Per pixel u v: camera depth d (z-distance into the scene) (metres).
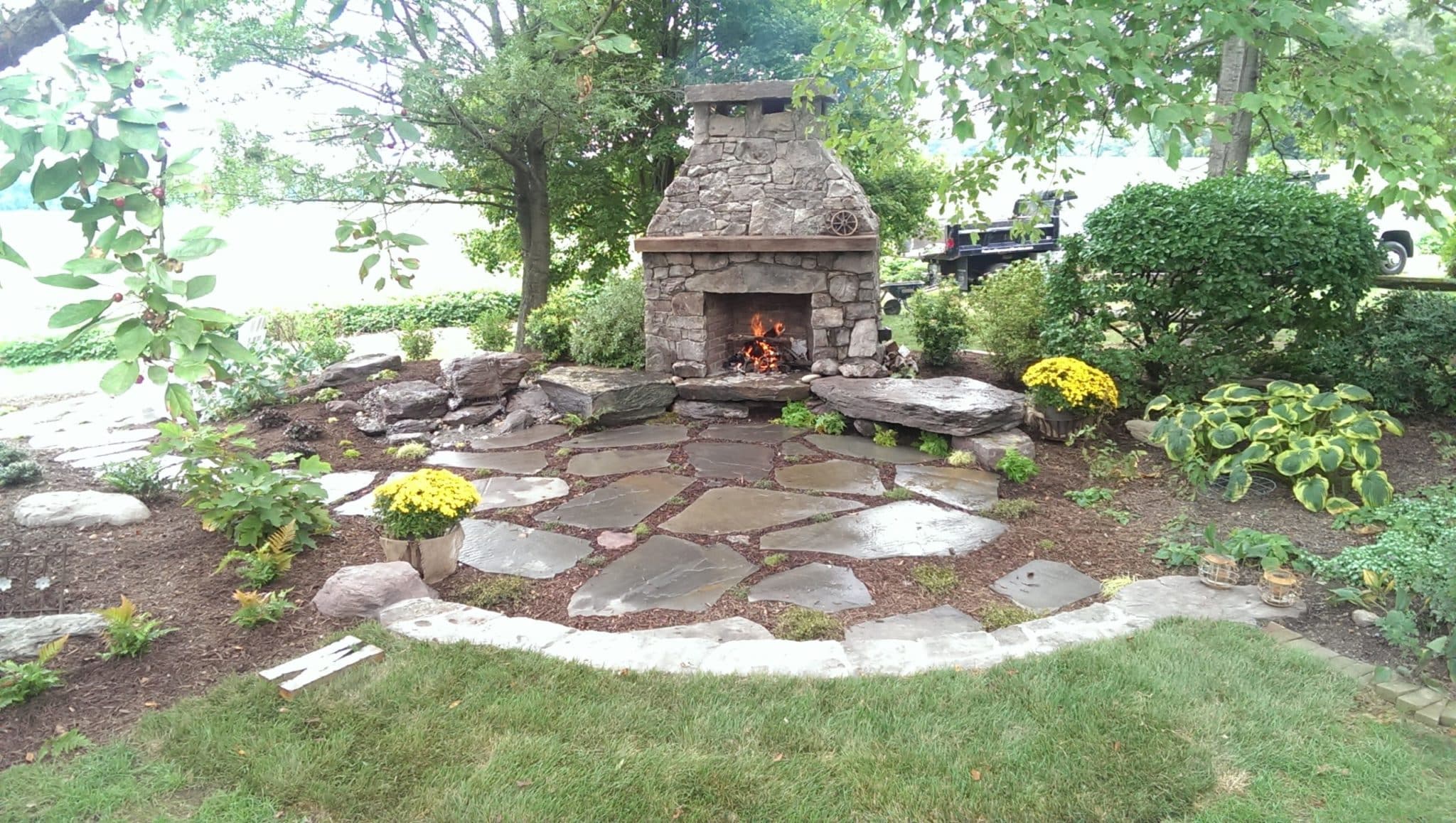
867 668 3.70
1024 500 5.93
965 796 2.85
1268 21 3.09
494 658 3.77
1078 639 3.94
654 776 2.97
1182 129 3.35
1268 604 4.23
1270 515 5.45
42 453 7.82
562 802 2.84
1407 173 3.26
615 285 10.57
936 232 13.02
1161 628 3.99
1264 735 3.14
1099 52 3.06
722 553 5.25
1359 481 5.37
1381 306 8.02
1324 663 3.62
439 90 8.47
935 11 3.36
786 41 11.60
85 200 1.81
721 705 3.39
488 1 9.35
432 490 4.82
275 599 4.26
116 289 1.67
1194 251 7.09
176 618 4.20
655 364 9.16
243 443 5.43
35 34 2.38
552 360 10.45
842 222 8.30
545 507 6.16
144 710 3.42
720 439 7.88
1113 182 18.44
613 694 3.48
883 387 8.02
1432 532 4.74
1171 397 7.47
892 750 3.10
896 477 6.65
